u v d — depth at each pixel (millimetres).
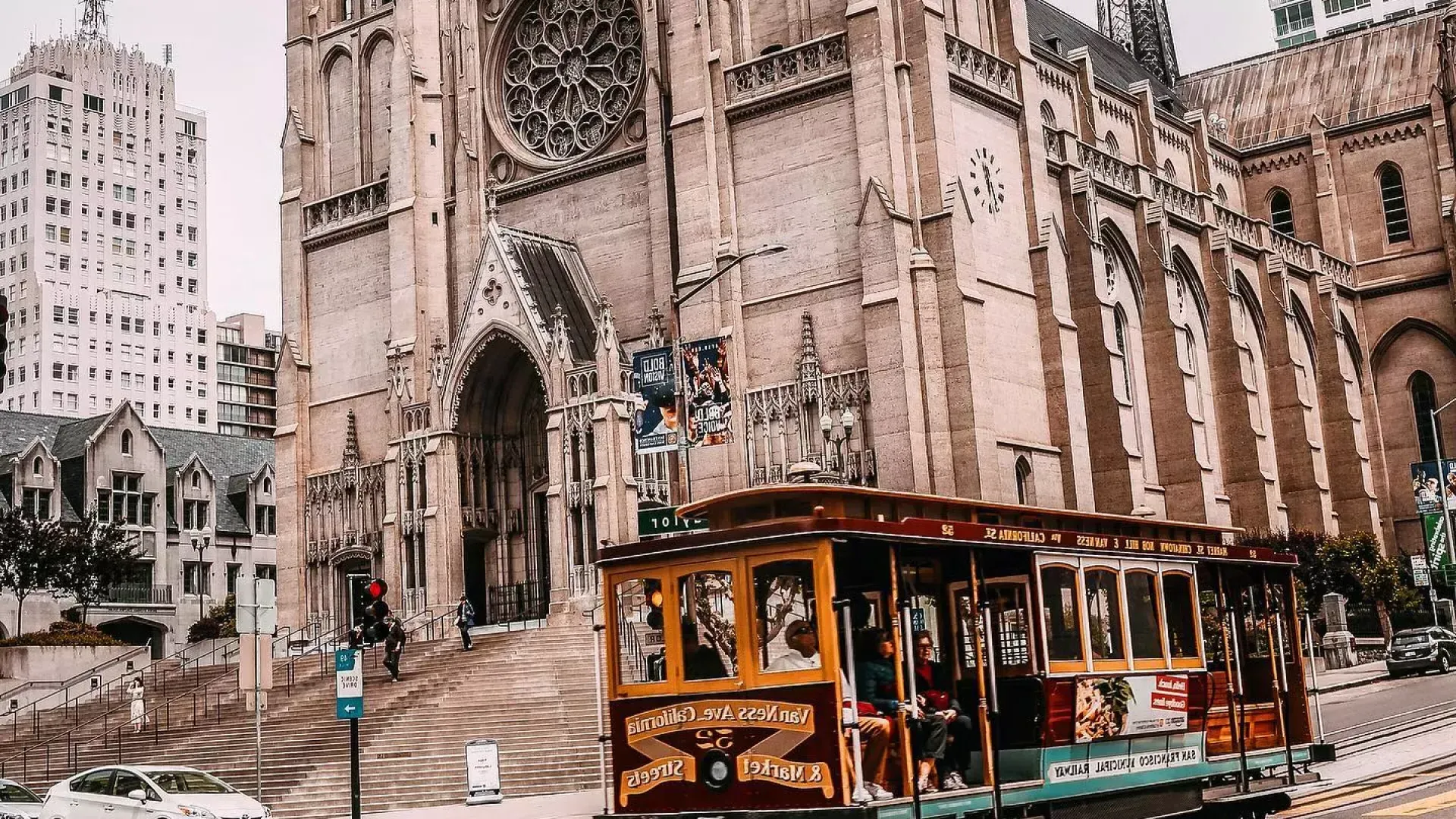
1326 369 86250
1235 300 76312
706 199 57250
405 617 61812
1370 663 69438
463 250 65438
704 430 40406
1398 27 98875
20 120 183250
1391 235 92688
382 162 69625
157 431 104688
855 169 54844
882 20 54562
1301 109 97812
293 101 72125
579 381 57250
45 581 80938
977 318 53562
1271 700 28516
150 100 194000
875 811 18500
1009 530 21406
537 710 44656
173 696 57375
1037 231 59531
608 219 62438
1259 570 28781
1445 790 27062
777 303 56062
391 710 46875
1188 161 86438
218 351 194750
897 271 52656
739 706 19875
